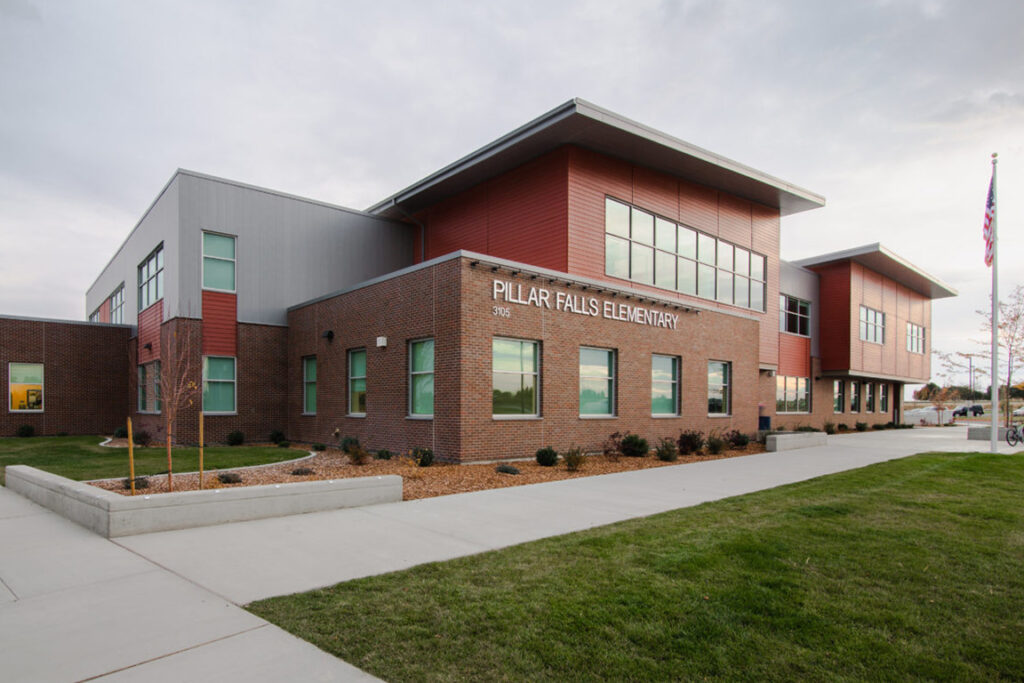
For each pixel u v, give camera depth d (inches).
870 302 1437.0
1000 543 270.4
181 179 753.6
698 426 826.2
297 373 807.7
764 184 942.4
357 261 906.7
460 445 549.3
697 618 181.0
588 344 679.1
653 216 858.8
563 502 374.9
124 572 226.7
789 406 1270.9
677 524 305.7
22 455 605.0
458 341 556.4
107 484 403.9
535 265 769.6
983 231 772.0
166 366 497.7
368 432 671.8
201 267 761.6
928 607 192.7
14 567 232.5
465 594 201.3
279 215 832.9
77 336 964.6
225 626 174.9
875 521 314.5
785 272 1274.6
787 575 222.1
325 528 300.4
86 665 150.3
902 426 1624.0
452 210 901.8
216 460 556.1
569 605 190.5
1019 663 154.6
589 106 676.7
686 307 815.7
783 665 152.9
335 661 153.3
